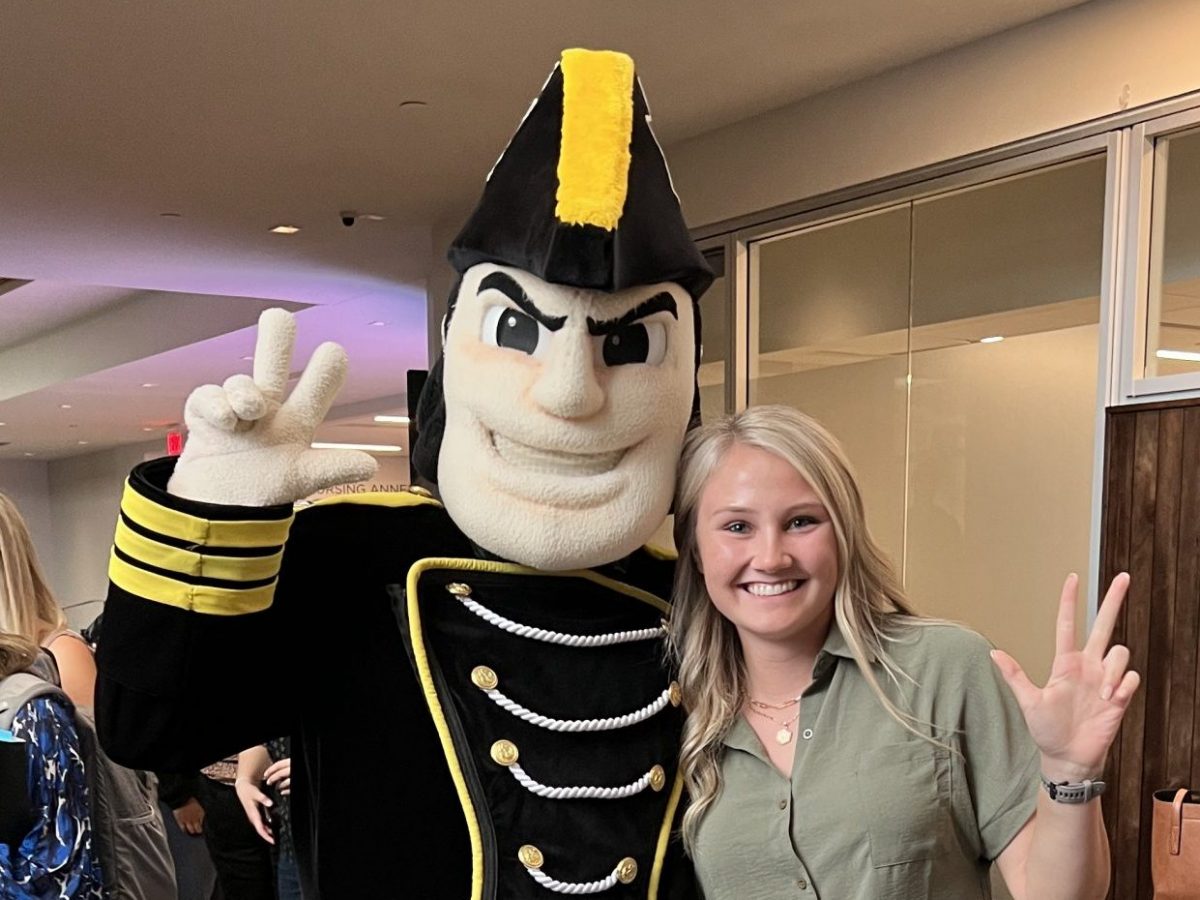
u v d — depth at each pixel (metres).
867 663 1.18
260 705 1.03
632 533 1.04
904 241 2.90
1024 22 2.50
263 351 0.99
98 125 3.08
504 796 1.00
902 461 2.96
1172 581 2.26
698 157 3.33
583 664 1.09
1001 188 2.66
